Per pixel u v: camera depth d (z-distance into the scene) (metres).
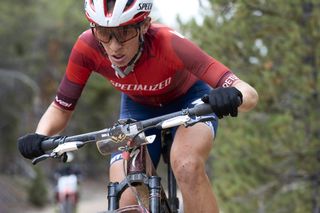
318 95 12.27
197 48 5.49
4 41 48.44
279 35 12.36
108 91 59.34
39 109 53.38
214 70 5.38
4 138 51.94
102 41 5.12
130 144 4.89
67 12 53.59
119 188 4.95
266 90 12.12
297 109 12.51
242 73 12.52
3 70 47.09
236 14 12.38
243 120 12.70
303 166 12.47
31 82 48.38
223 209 12.88
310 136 12.34
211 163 15.04
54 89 54.56
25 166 56.66
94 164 66.56
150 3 5.15
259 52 12.48
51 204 49.28
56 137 5.12
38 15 50.81
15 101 48.22
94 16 5.00
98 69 5.80
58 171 22.61
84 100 58.28
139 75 5.66
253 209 12.56
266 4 12.30
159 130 6.03
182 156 5.31
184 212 5.30
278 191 12.71
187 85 6.11
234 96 4.46
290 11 12.18
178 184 5.35
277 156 12.41
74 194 22.14
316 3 11.76
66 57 55.50
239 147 12.47
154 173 5.23
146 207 5.12
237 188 12.67
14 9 47.75
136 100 6.23
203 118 4.58
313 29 11.91
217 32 12.55
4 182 50.66
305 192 12.66
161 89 5.89
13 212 45.16
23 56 49.94
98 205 47.53
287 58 12.06
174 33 5.54
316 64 12.20
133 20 5.00
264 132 12.43
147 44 5.48
